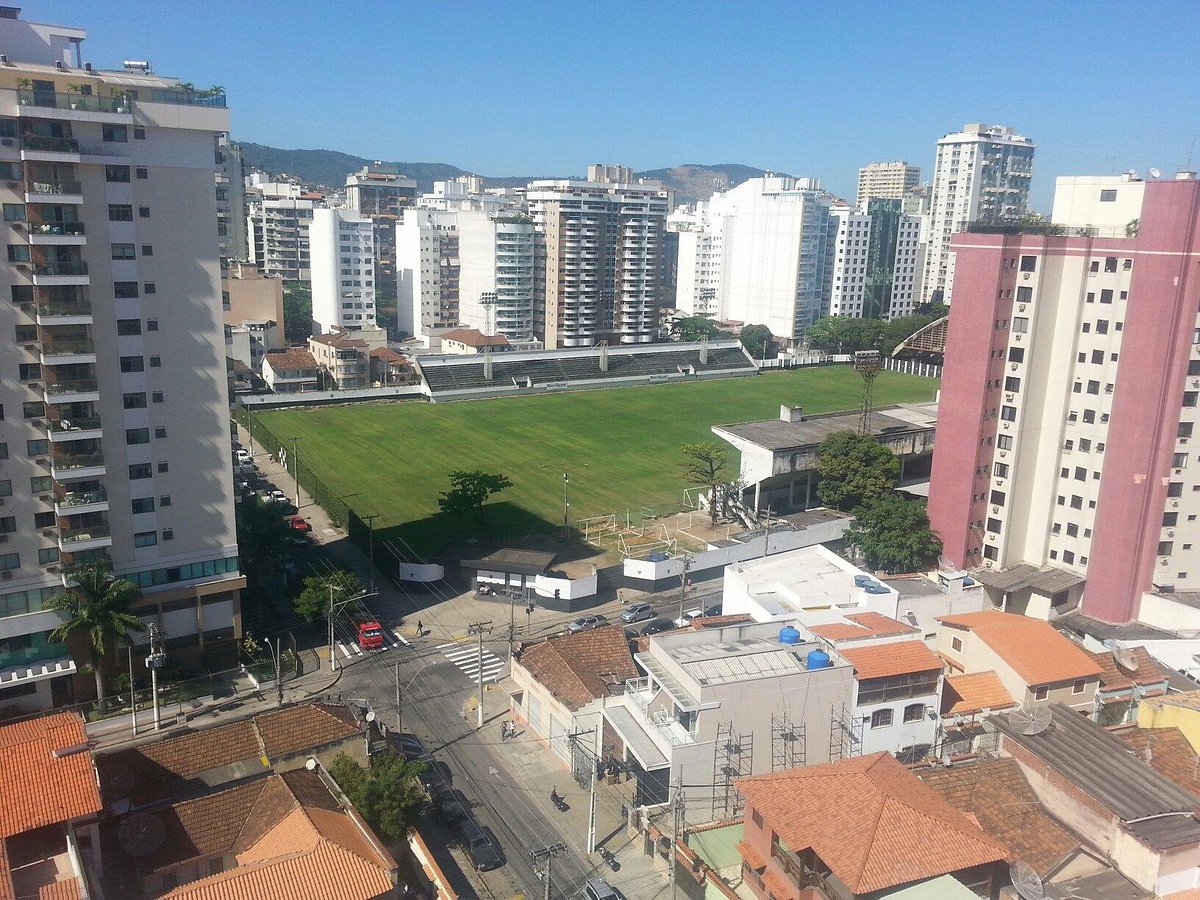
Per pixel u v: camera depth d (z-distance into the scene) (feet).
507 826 209.05
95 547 248.11
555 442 553.23
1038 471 336.90
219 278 260.21
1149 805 171.32
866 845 149.48
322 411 618.03
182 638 273.75
